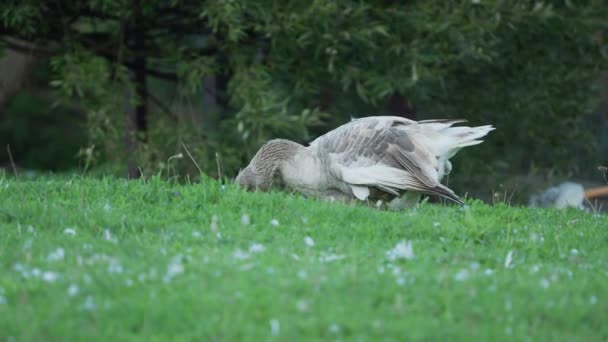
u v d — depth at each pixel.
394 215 11.77
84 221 10.76
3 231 10.18
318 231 10.78
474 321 7.73
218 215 11.30
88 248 9.40
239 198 12.02
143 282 8.16
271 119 19.23
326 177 12.66
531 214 13.53
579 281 9.08
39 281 8.16
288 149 12.88
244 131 19.81
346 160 12.30
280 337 7.07
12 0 18.86
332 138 12.69
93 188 12.55
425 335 7.25
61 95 20.09
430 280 8.63
